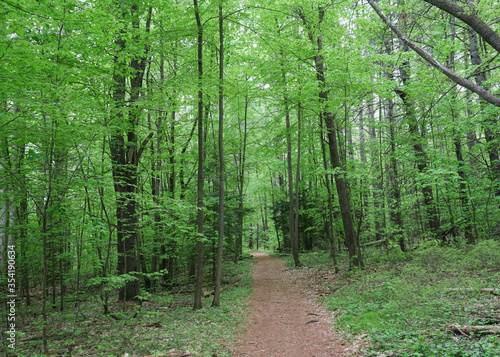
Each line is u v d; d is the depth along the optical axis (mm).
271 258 25922
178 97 9812
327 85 12141
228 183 19141
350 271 12148
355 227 16469
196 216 12969
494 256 8688
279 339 7105
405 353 4672
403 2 9148
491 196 11562
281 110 15906
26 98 5555
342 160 13930
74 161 7812
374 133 19781
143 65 11867
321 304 9719
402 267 10211
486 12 7434
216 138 19562
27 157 6605
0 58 4809
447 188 12711
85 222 6387
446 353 4332
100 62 7750
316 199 20859
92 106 6863
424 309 6367
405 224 14500
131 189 11156
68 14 5359
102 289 9617
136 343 6703
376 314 7051
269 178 32188
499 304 5770
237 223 16312
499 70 10805
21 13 4785
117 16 8742
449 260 9523
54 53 6012
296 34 13828
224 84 10367
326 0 11148
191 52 11273
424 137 12055
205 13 10703
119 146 10570
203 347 6484
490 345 4219
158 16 11570
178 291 14062
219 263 10609
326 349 6035
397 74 14062
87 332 8102
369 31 12016
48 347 6941
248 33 13328
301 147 19703
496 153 11406
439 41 10086
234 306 10250
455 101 11016
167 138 15188
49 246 10219
